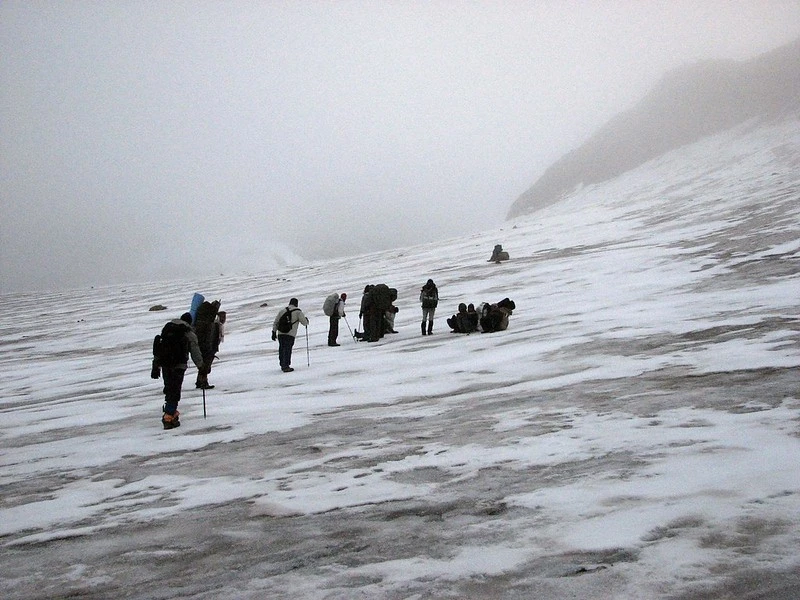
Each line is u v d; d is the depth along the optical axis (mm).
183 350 8742
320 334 21438
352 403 9156
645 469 4301
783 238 25734
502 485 4410
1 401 15430
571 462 4777
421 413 7754
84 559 3883
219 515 4516
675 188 87375
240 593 3049
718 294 16125
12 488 6199
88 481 6176
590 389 7820
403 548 3420
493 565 3025
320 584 3047
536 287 25500
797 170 68625
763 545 2873
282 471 5668
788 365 7398
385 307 17953
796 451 4238
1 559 4070
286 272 72500
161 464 6598
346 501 4488
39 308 65562
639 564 2830
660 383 7547
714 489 3686
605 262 29344
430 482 4742
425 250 69000
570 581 2750
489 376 10070
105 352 27609
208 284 71188
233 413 9359
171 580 3359
